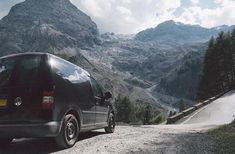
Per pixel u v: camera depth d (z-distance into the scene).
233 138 5.03
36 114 3.72
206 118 15.73
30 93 3.75
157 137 5.32
